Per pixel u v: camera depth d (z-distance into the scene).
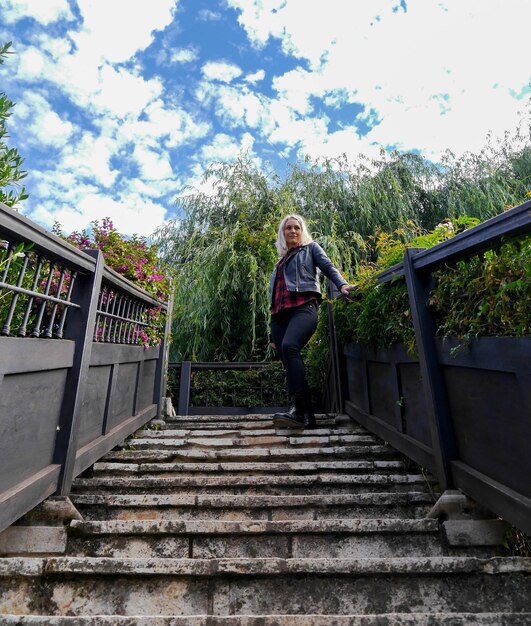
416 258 1.53
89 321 1.58
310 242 2.63
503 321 1.08
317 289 2.46
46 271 1.60
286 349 2.39
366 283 2.03
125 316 2.29
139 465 1.86
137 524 1.29
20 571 1.07
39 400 1.30
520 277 1.01
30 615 0.94
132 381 2.35
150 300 2.54
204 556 1.26
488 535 1.25
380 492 1.66
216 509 1.49
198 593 1.06
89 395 1.71
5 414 1.12
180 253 5.88
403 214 5.74
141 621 0.92
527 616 0.93
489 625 0.91
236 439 2.26
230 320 5.23
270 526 1.29
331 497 1.50
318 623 0.92
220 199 6.18
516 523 1.03
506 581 1.07
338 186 6.12
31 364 1.22
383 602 1.05
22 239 1.13
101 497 1.48
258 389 4.51
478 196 5.81
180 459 2.03
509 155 6.36
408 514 1.48
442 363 1.43
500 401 1.13
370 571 1.08
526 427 1.03
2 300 1.39
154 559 1.09
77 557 1.12
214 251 5.23
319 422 2.77
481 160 6.29
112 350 1.94
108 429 1.90
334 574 1.08
